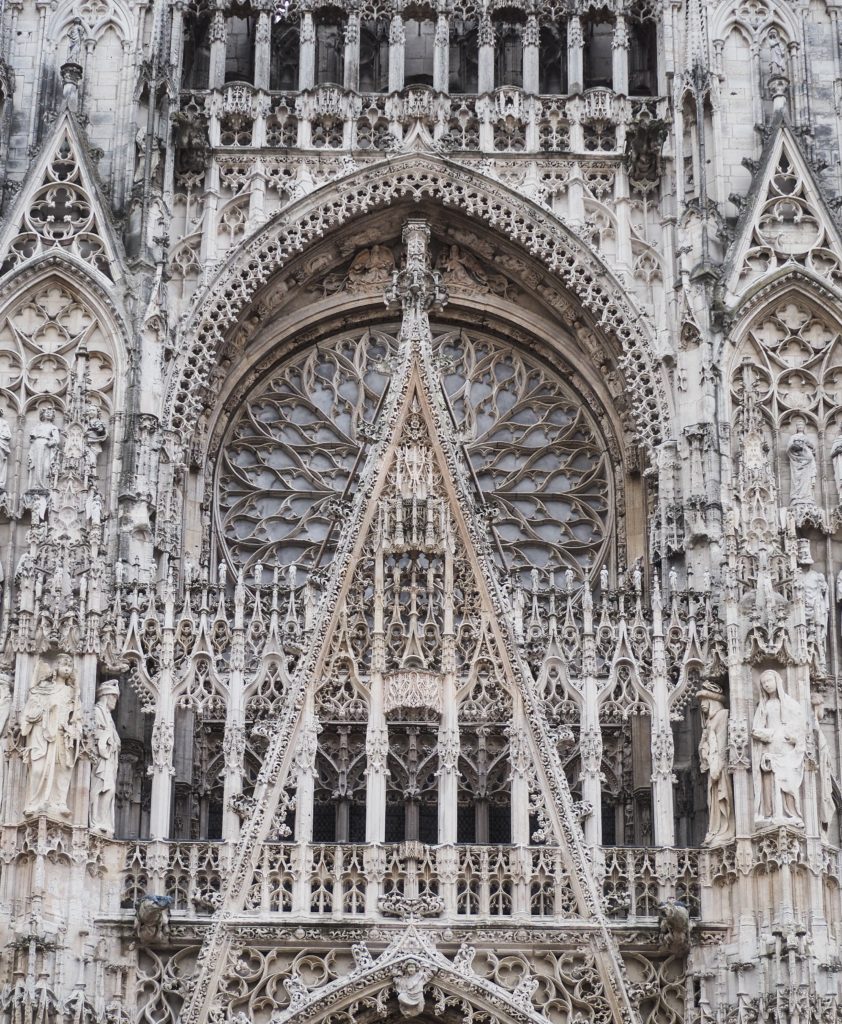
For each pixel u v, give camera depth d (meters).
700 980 46.84
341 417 56.81
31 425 53.31
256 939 47.00
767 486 50.84
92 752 47.69
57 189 55.03
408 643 49.69
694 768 50.81
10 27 57.66
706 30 57.12
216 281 54.94
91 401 53.00
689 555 51.72
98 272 53.94
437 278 54.22
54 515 49.44
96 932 46.66
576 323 56.62
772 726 47.94
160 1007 46.78
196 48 58.75
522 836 48.28
